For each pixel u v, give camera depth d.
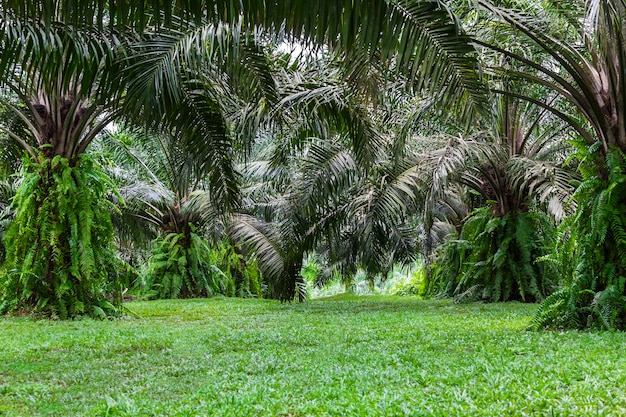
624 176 6.24
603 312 6.25
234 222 14.71
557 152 11.48
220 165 8.13
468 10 6.53
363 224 13.99
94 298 9.62
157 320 9.54
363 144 8.48
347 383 3.93
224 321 9.08
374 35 3.44
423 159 10.09
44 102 9.27
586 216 6.72
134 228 17.92
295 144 10.63
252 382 4.05
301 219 11.52
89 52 5.98
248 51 6.84
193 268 17.62
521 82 8.45
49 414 3.49
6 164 11.13
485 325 7.35
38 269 9.07
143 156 16.77
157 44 6.24
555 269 11.27
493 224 11.73
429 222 10.70
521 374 3.91
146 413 3.41
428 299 16.22
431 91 4.01
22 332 7.36
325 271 23.00
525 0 6.91
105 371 4.75
